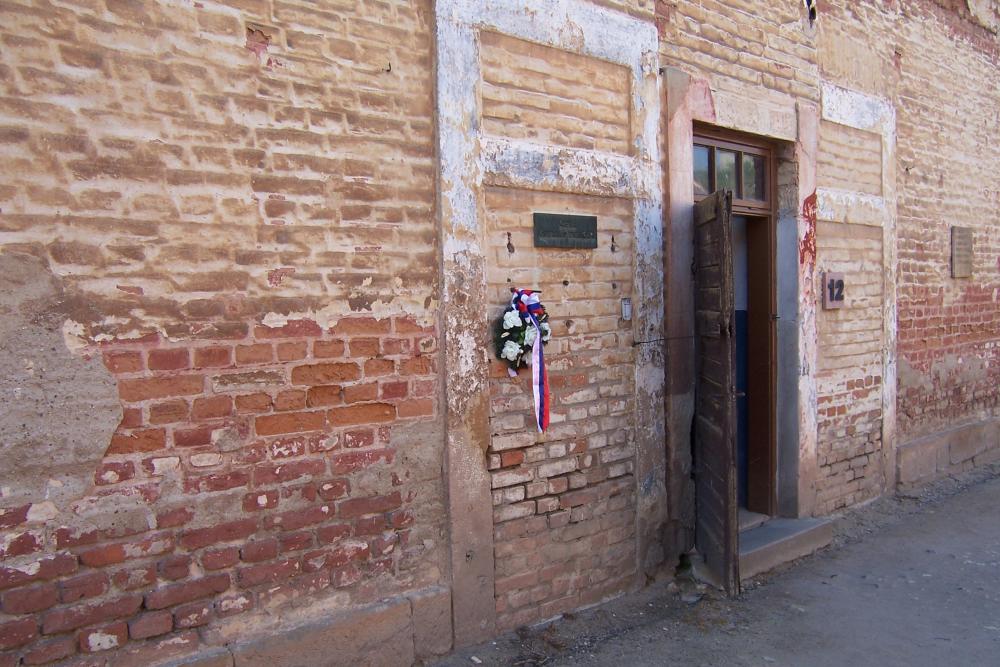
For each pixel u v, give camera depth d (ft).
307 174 10.49
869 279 21.67
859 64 21.24
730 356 14.02
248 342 10.04
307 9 10.46
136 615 9.28
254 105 10.02
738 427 19.76
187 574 9.64
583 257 13.99
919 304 23.99
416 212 11.60
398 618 11.46
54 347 8.64
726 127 16.96
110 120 8.96
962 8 25.67
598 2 14.15
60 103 8.64
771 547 16.94
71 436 8.76
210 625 9.83
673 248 15.53
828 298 19.92
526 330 12.41
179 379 9.50
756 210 18.88
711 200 14.57
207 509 9.77
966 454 26.25
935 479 24.66
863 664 12.45
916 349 23.95
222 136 9.77
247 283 10.00
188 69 9.49
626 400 14.80
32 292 8.50
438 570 12.07
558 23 13.41
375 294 11.20
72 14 8.70
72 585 8.83
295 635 10.43
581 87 13.93
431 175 11.76
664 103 15.38
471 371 12.23
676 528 15.83
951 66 25.26
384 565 11.44
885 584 16.06
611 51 14.32
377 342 11.25
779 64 18.39
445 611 12.04
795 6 18.88
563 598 13.80
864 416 21.57
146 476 9.29
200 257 9.62
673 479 15.69
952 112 25.35
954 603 15.02
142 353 9.23
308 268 10.53
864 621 14.15
